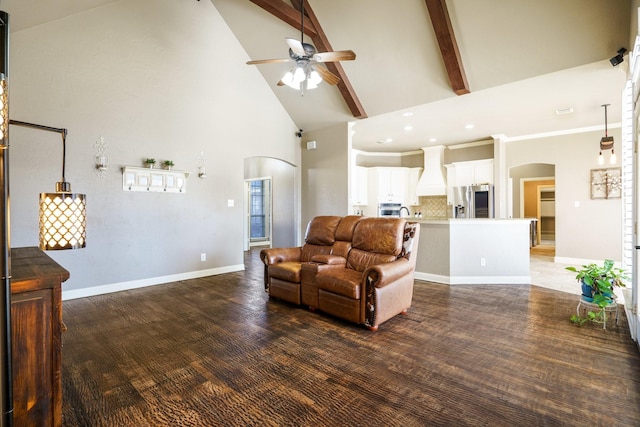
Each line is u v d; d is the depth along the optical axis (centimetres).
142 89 448
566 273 552
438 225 483
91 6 387
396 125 621
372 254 357
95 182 410
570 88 430
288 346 265
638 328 250
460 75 416
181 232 494
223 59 542
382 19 420
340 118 600
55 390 136
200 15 509
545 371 222
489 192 711
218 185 539
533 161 691
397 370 226
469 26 381
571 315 336
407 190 857
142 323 316
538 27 352
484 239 473
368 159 880
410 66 455
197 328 303
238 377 218
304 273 356
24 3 309
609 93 448
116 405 188
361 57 476
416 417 176
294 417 177
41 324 133
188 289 443
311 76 351
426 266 497
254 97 591
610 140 538
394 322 318
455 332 293
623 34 322
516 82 409
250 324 314
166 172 473
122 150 432
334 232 406
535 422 171
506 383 208
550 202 1117
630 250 320
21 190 359
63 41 383
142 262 454
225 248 552
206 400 193
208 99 523
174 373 223
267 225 966
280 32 502
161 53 467
